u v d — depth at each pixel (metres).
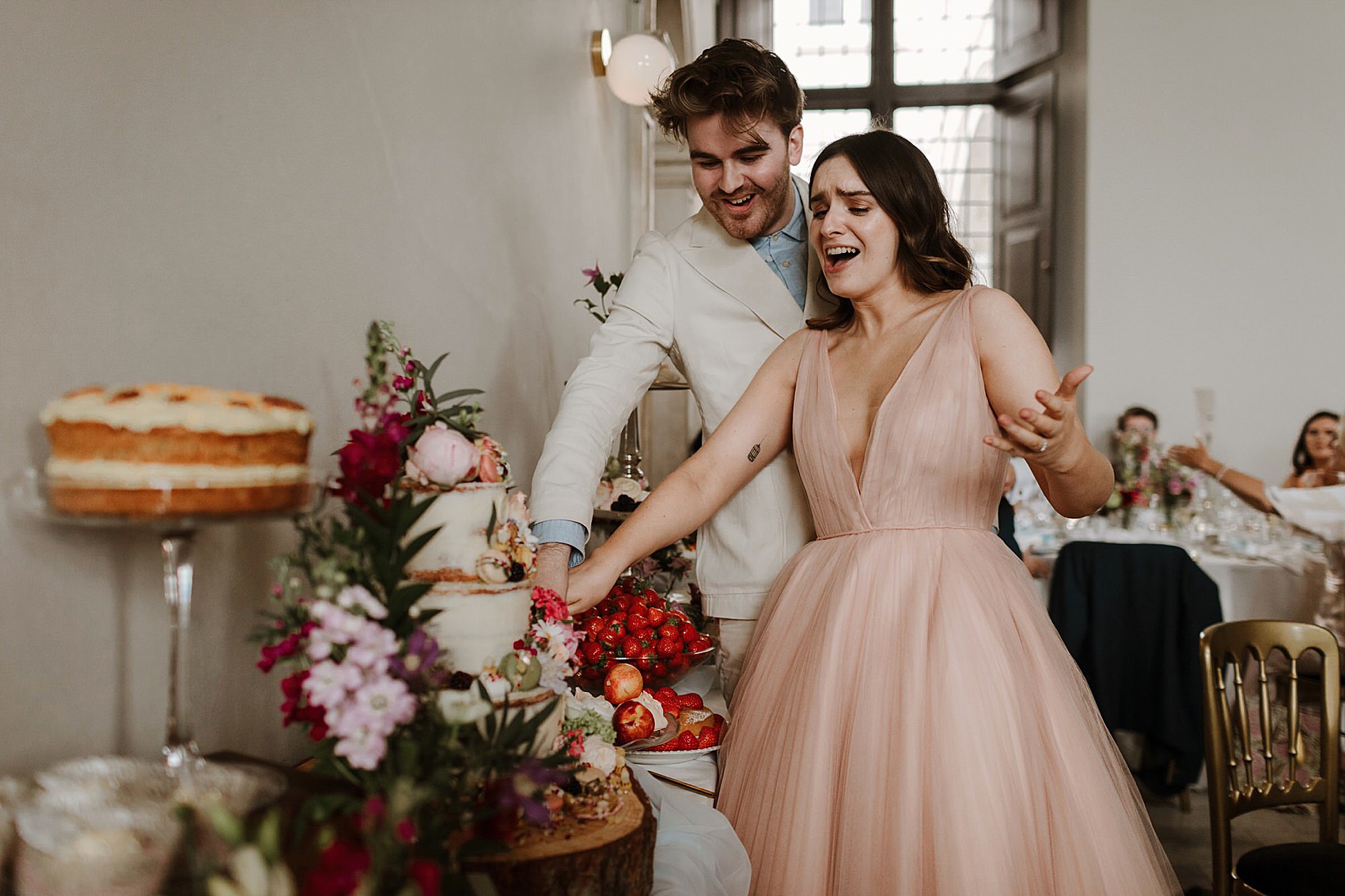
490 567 1.05
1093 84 6.24
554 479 1.70
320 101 1.41
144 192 1.02
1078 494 1.48
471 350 2.11
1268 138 6.14
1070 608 3.61
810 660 1.50
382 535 0.89
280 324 1.29
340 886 0.58
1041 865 1.30
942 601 1.45
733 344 1.95
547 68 2.83
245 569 1.19
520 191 2.52
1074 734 1.40
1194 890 3.01
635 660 1.79
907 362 1.57
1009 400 1.51
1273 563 3.78
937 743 1.35
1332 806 2.17
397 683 0.79
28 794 0.74
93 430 0.76
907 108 7.48
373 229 1.59
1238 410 6.18
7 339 0.85
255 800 0.82
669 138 1.94
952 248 1.64
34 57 0.88
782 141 1.82
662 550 2.69
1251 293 6.16
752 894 1.42
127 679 0.99
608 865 0.98
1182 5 6.18
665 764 1.64
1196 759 3.50
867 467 1.56
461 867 0.93
